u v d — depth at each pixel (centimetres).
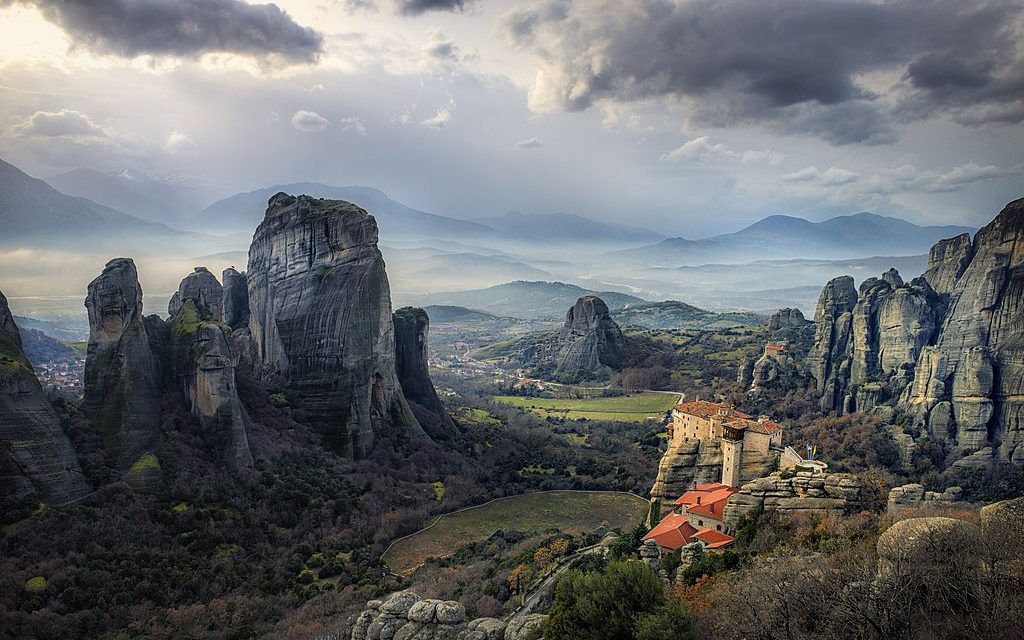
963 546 4984
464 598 9606
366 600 10050
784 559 6288
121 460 11969
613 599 6009
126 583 9500
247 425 14775
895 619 4600
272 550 11525
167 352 14038
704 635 5497
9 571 8862
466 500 15338
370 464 16050
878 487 8869
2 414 10175
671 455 12631
